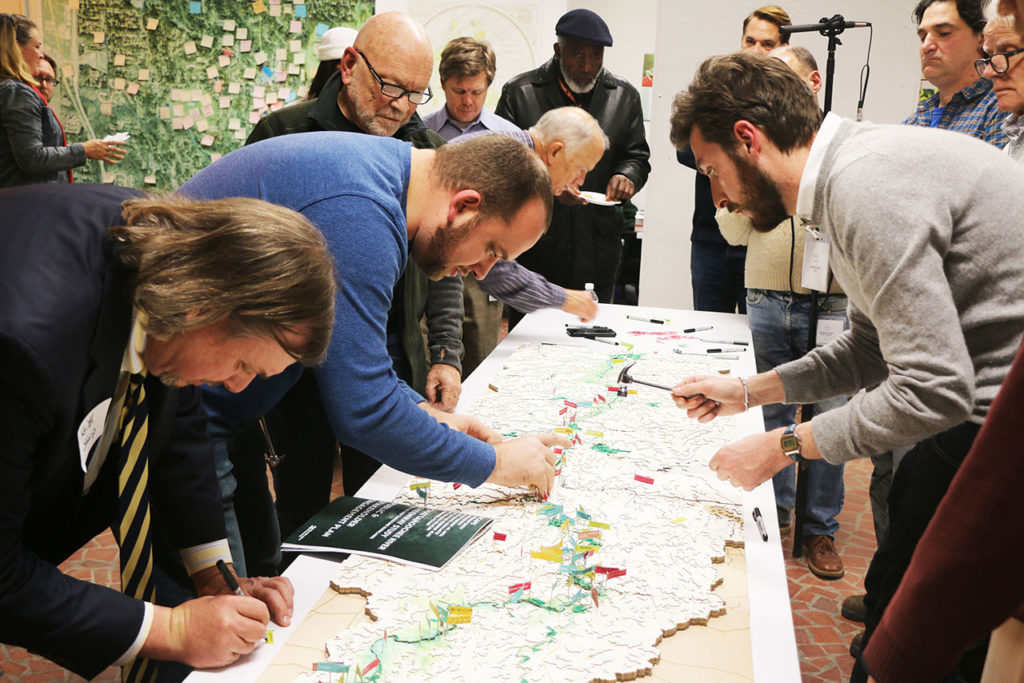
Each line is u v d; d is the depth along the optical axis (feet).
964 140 4.10
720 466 4.78
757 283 9.41
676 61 13.03
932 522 2.50
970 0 8.35
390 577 3.97
